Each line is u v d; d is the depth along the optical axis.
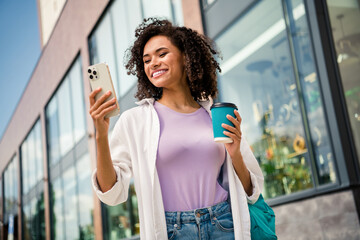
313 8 4.20
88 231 10.30
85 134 10.47
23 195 18.16
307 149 4.27
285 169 4.58
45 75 14.36
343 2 4.30
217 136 1.66
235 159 1.72
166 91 1.89
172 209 1.65
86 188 10.35
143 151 1.71
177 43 1.91
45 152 14.18
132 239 8.12
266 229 1.74
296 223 4.27
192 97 2.03
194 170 1.69
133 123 1.77
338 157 3.91
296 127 4.45
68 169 11.88
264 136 4.89
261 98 4.93
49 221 13.48
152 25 1.96
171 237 1.61
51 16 15.60
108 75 1.58
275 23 4.76
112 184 1.61
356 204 3.68
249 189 1.82
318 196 4.03
